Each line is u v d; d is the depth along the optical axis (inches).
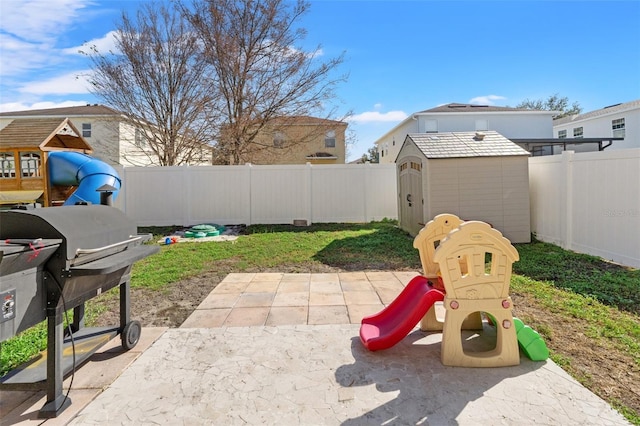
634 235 192.5
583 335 117.2
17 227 75.5
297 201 400.2
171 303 160.2
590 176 223.3
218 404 82.6
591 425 73.8
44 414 78.6
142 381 93.2
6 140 365.1
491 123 743.7
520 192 270.4
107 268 79.0
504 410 79.1
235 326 130.9
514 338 99.8
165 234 350.3
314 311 146.3
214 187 394.0
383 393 86.5
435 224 128.1
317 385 90.3
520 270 195.9
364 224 393.1
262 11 505.7
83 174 304.3
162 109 546.0
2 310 64.6
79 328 110.9
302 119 556.1
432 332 123.6
